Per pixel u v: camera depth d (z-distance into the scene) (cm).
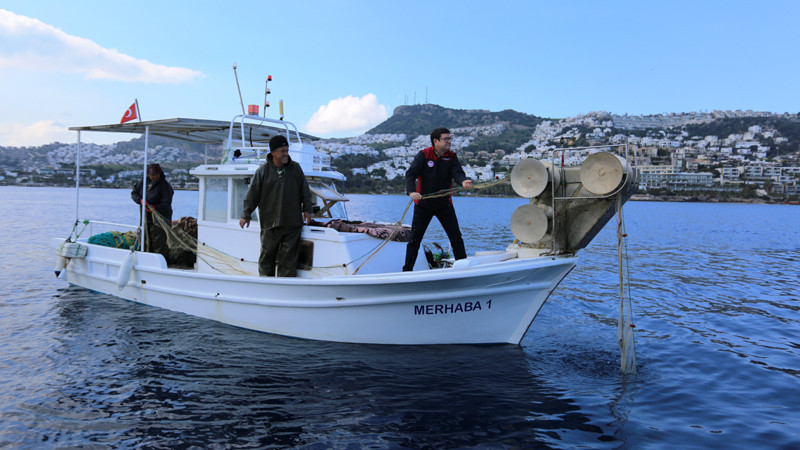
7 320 714
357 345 595
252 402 453
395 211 3928
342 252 597
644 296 1002
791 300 988
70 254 886
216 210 737
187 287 723
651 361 593
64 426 406
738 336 721
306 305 603
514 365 545
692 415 445
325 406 445
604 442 390
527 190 543
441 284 536
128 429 402
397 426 409
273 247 625
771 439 400
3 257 1363
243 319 667
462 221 3244
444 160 596
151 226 827
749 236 2664
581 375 534
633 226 3434
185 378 508
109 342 619
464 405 448
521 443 385
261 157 716
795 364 595
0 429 399
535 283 548
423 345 586
